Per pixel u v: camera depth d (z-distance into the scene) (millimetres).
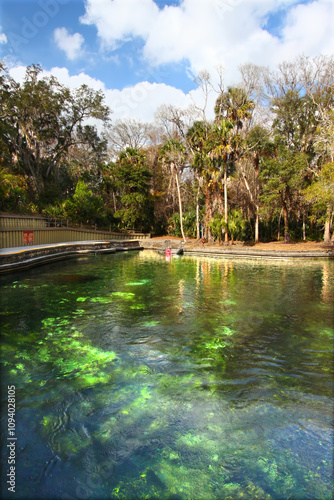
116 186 34438
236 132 26594
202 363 4773
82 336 5895
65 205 26703
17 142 28547
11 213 19453
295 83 27547
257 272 14031
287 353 5160
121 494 2443
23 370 4480
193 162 27109
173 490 2482
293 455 2859
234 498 2408
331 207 22469
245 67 27750
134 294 9430
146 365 4691
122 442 3012
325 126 22625
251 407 3605
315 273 13695
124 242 27109
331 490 2484
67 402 3676
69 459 2789
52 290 9852
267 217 29391
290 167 23938
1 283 10867
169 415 3441
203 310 7695
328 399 3777
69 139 32938
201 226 32344
